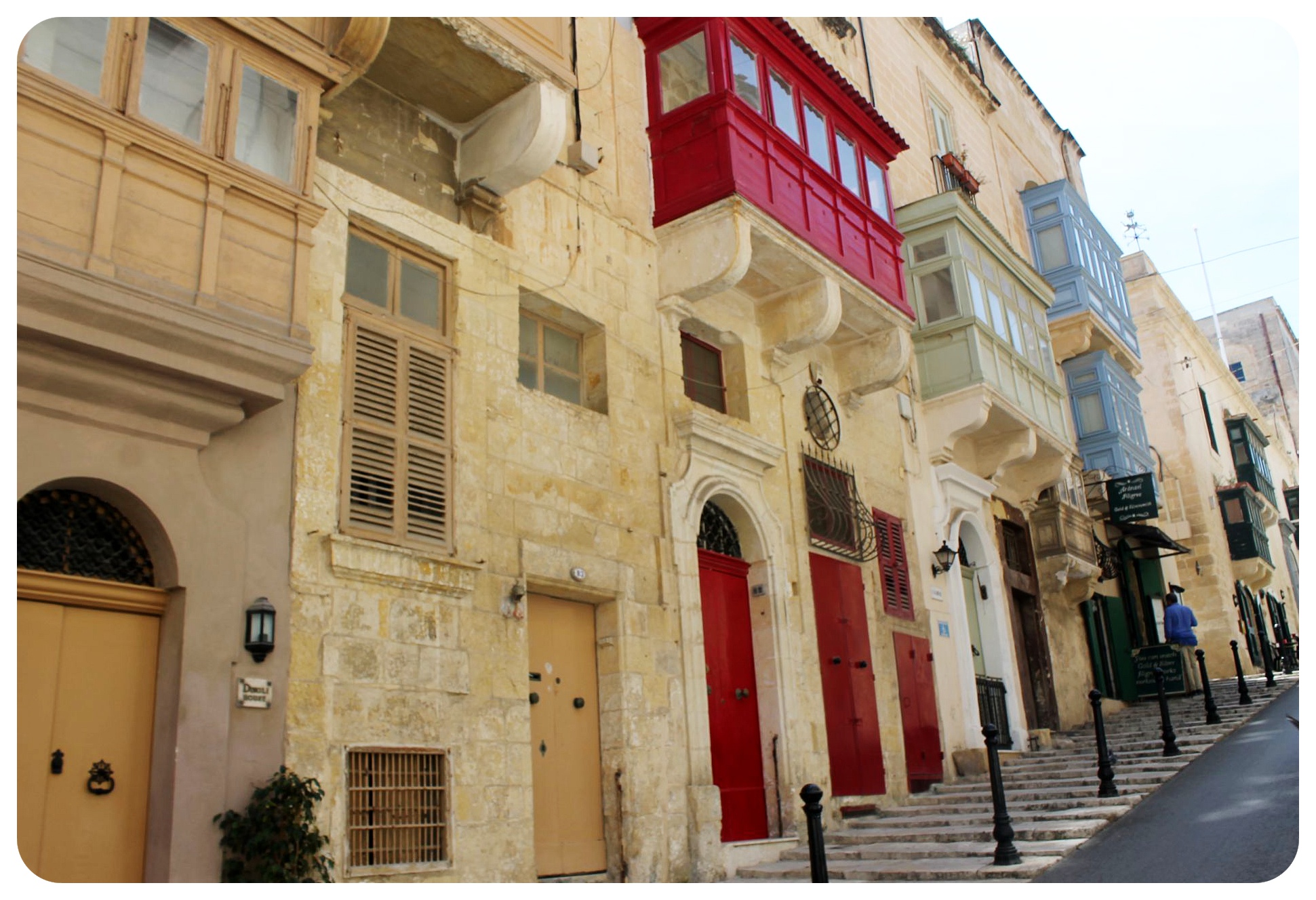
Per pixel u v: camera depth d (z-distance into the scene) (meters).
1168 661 21.72
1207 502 28.94
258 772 7.27
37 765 6.50
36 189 6.64
